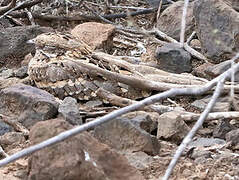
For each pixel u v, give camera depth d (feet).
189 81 6.77
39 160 4.72
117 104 6.43
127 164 4.94
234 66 4.18
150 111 6.32
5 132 6.04
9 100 6.23
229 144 5.72
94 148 4.89
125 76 6.52
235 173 5.30
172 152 5.65
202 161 5.45
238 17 7.25
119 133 5.53
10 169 5.34
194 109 6.59
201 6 7.47
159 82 6.61
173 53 7.41
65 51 6.76
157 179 5.24
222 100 6.42
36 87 6.70
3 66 7.83
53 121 4.86
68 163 4.67
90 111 6.36
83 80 6.54
